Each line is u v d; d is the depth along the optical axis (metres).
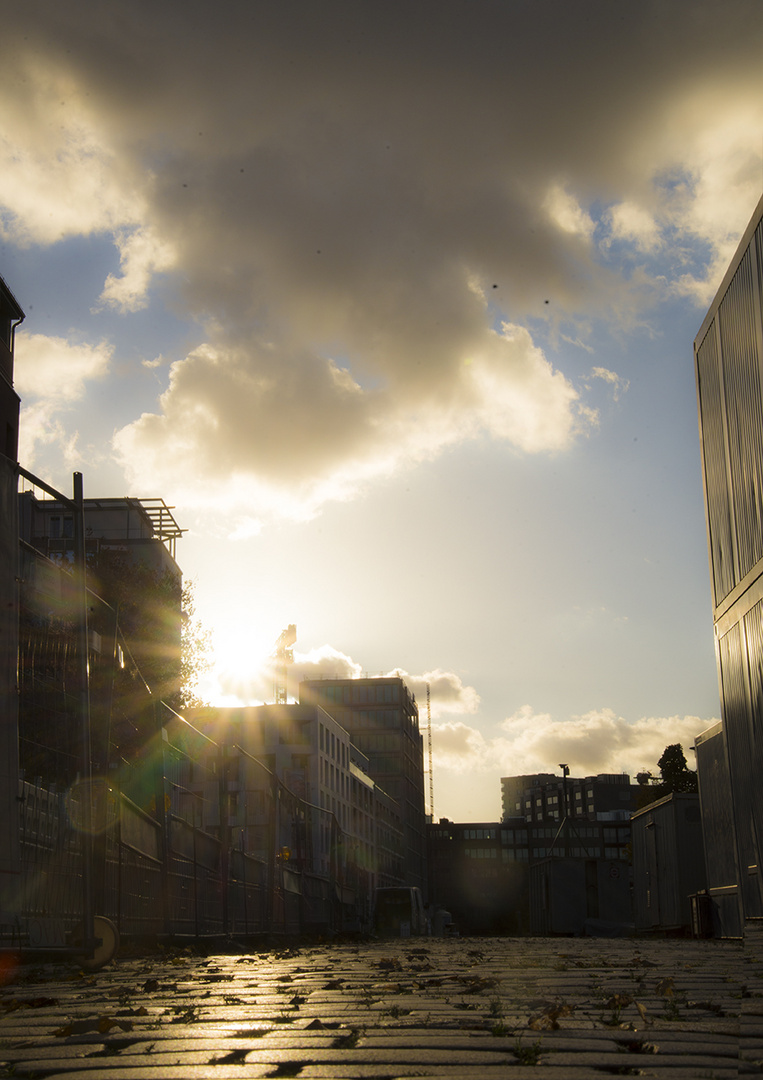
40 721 9.55
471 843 145.25
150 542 57.06
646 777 105.81
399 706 118.31
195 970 9.52
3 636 8.95
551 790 189.00
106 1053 4.05
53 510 30.59
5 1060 3.92
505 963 10.76
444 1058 3.73
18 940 8.84
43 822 9.68
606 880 46.16
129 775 12.66
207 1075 3.44
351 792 86.19
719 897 28.73
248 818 25.30
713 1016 5.12
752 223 22.17
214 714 44.84
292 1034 4.48
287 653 84.12
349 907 53.09
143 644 41.88
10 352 25.59
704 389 27.69
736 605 24.75
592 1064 3.58
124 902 11.77
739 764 25.11
